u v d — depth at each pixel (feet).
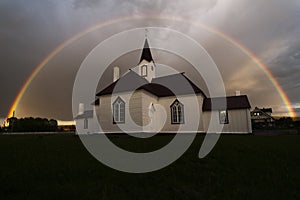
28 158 25.48
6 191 14.43
